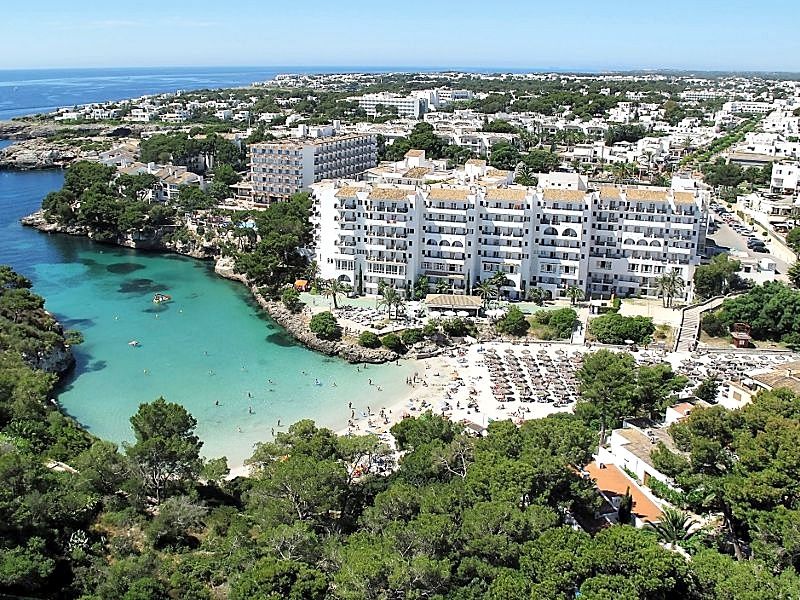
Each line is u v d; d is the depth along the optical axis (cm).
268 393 17438
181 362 19225
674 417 13788
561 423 11575
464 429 13150
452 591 8050
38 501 9406
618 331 19588
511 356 19062
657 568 7669
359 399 17162
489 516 8769
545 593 7656
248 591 7825
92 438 13825
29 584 8444
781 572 8262
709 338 19838
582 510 10475
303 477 10262
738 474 9844
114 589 8406
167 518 10194
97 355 19525
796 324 19150
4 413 13338
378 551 8250
